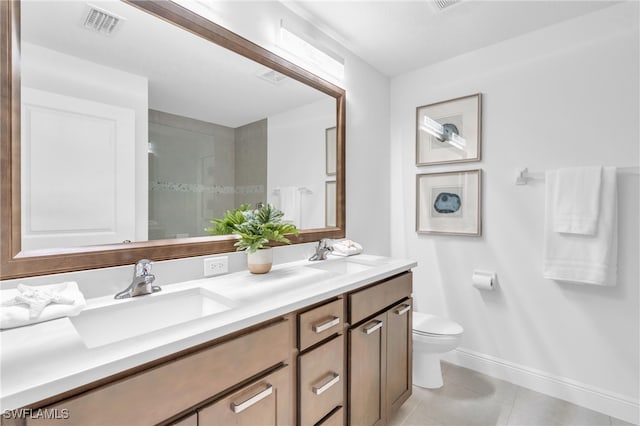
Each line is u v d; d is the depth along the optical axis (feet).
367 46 7.36
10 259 3.00
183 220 4.52
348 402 4.51
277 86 5.81
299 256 6.21
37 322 2.62
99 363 2.09
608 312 5.98
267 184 5.69
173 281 4.25
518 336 7.01
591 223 5.82
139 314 3.46
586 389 6.15
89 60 3.60
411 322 6.12
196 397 2.65
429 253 8.35
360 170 7.89
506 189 7.16
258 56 5.32
